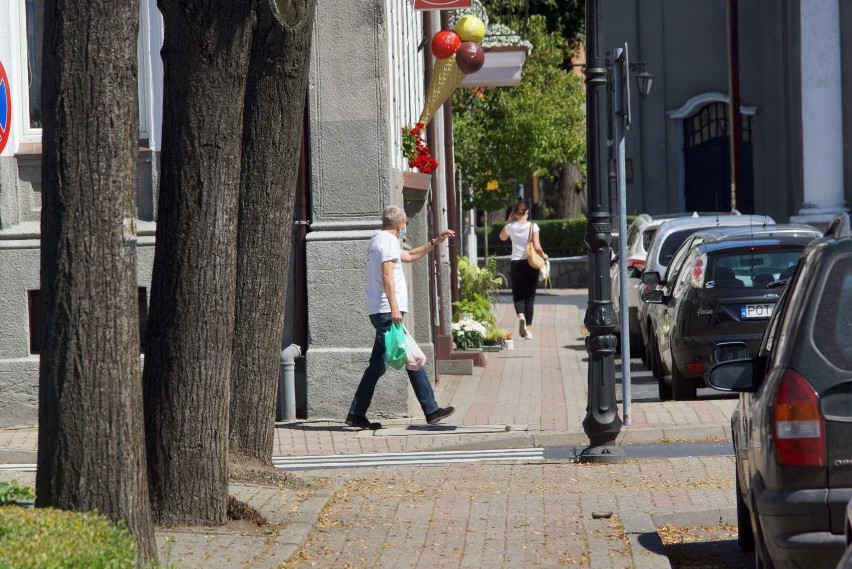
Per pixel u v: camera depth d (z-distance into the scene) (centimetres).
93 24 2012
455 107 12012
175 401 2673
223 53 2566
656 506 3003
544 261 8106
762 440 1970
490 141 12162
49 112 2034
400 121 5647
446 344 6231
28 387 4769
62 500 2077
